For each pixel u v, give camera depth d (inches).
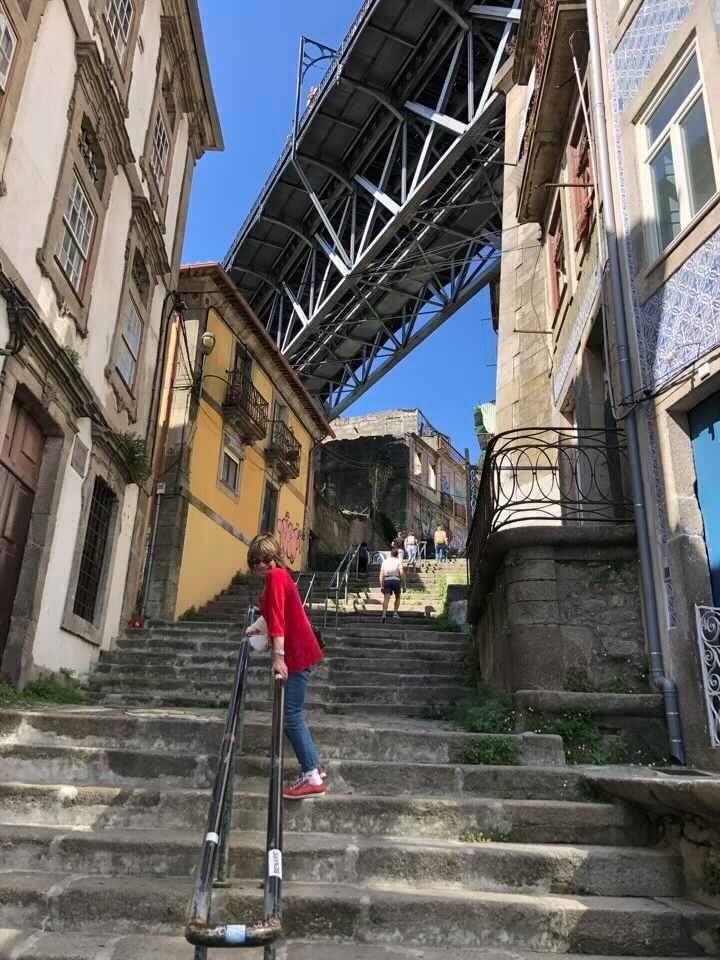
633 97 272.8
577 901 139.5
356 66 772.6
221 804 118.0
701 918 134.3
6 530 279.1
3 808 165.5
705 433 221.9
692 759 200.5
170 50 465.7
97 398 350.3
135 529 426.9
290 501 822.5
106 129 350.3
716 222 215.9
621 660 226.4
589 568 235.9
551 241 422.0
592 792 175.8
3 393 253.1
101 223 346.0
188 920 88.3
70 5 303.4
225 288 621.6
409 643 398.3
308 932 133.3
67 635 328.5
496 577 267.0
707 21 231.3
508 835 162.4
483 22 693.3
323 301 984.9
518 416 462.0
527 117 410.6
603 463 309.9
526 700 217.2
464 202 844.6
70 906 133.4
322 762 181.5
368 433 1581.0
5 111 251.4
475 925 134.3
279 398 789.2
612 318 270.2
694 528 217.3
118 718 199.0
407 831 163.3
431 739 198.5
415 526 1348.4
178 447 556.1
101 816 164.2
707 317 215.8
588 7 305.1
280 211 1011.3
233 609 576.1
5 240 253.8
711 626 201.3
